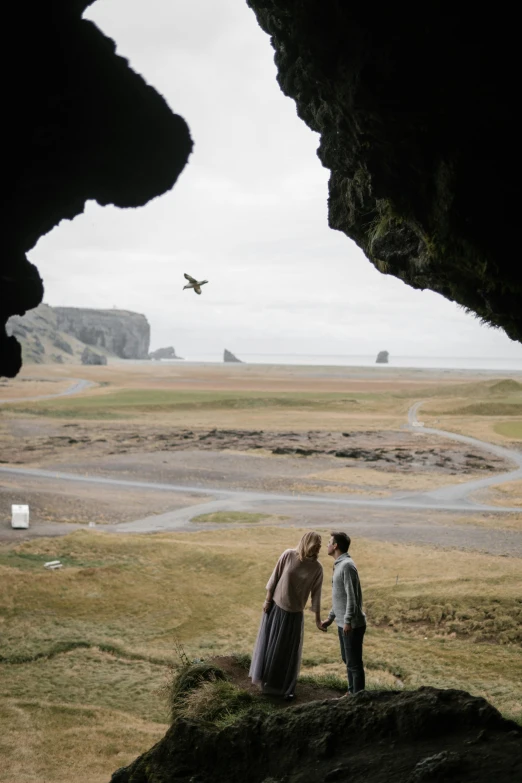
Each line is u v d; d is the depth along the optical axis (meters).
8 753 18.88
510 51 7.35
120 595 35.97
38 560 42.50
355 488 73.25
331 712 7.09
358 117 8.96
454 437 110.88
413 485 74.81
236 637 30.61
